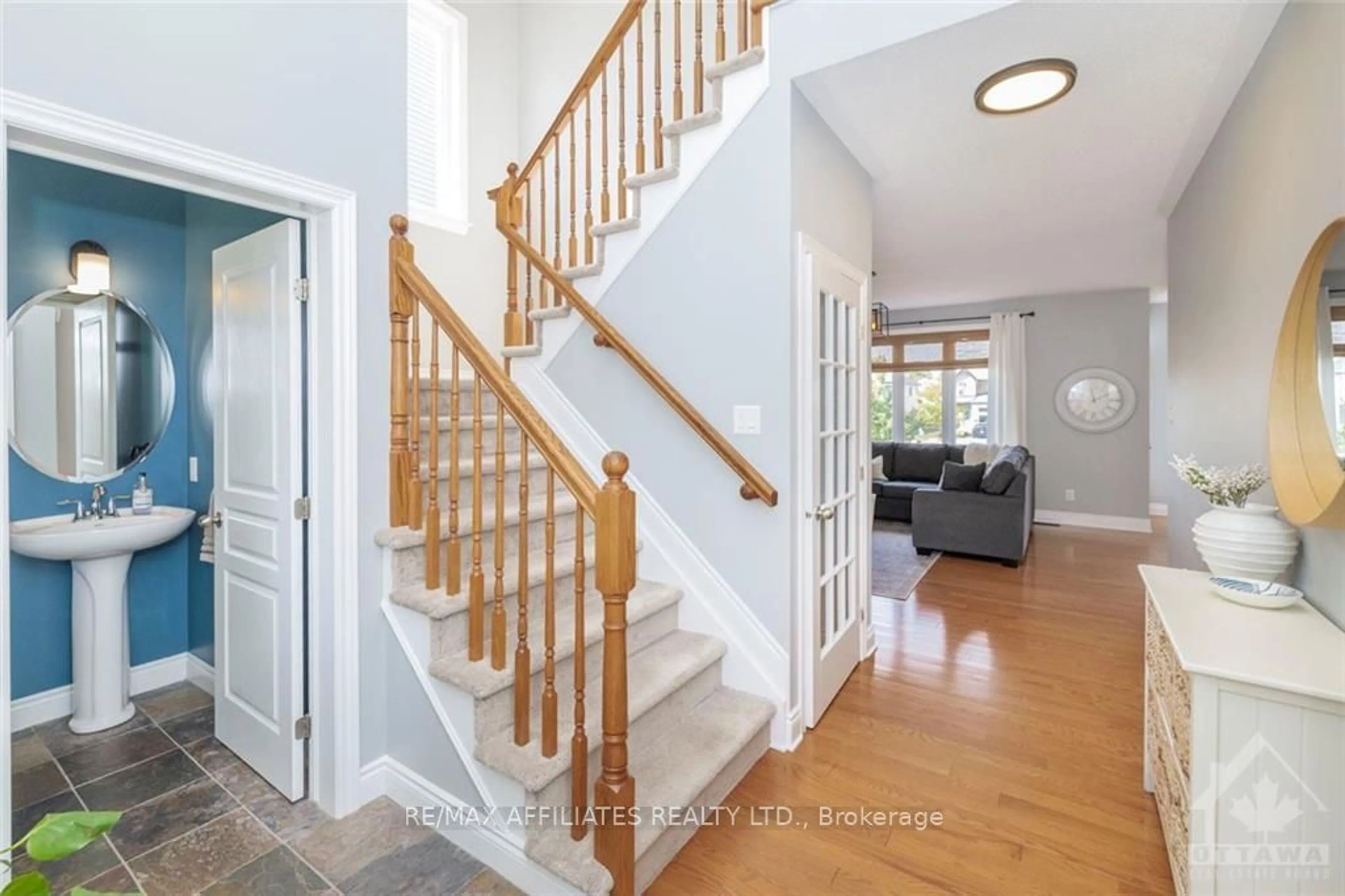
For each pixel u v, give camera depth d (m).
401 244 2.09
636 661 2.32
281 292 2.03
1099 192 3.54
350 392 1.97
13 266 2.46
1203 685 1.37
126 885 1.72
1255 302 2.21
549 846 1.66
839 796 2.09
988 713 2.64
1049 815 1.98
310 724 2.06
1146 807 2.02
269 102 1.78
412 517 2.08
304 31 1.87
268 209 1.92
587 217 3.02
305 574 2.04
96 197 2.66
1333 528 1.58
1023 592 4.35
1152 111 2.58
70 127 1.42
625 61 3.72
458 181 4.16
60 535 2.32
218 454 2.36
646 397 2.74
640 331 2.75
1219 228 2.69
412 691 2.00
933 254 4.98
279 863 1.80
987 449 6.79
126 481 2.78
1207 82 2.35
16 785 2.17
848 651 2.97
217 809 2.04
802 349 2.45
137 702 2.77
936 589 4.43
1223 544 1.88
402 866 1.79
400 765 2.06
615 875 1.57
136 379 2.80
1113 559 5.28
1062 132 2.79
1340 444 1.58
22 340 2.51
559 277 2.91
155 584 2.91
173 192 2.88
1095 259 5.12
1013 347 7.03
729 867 1.78
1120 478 6.66
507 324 3.24
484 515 2.36
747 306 2.45
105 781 2.19
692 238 2.59
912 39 2.11
